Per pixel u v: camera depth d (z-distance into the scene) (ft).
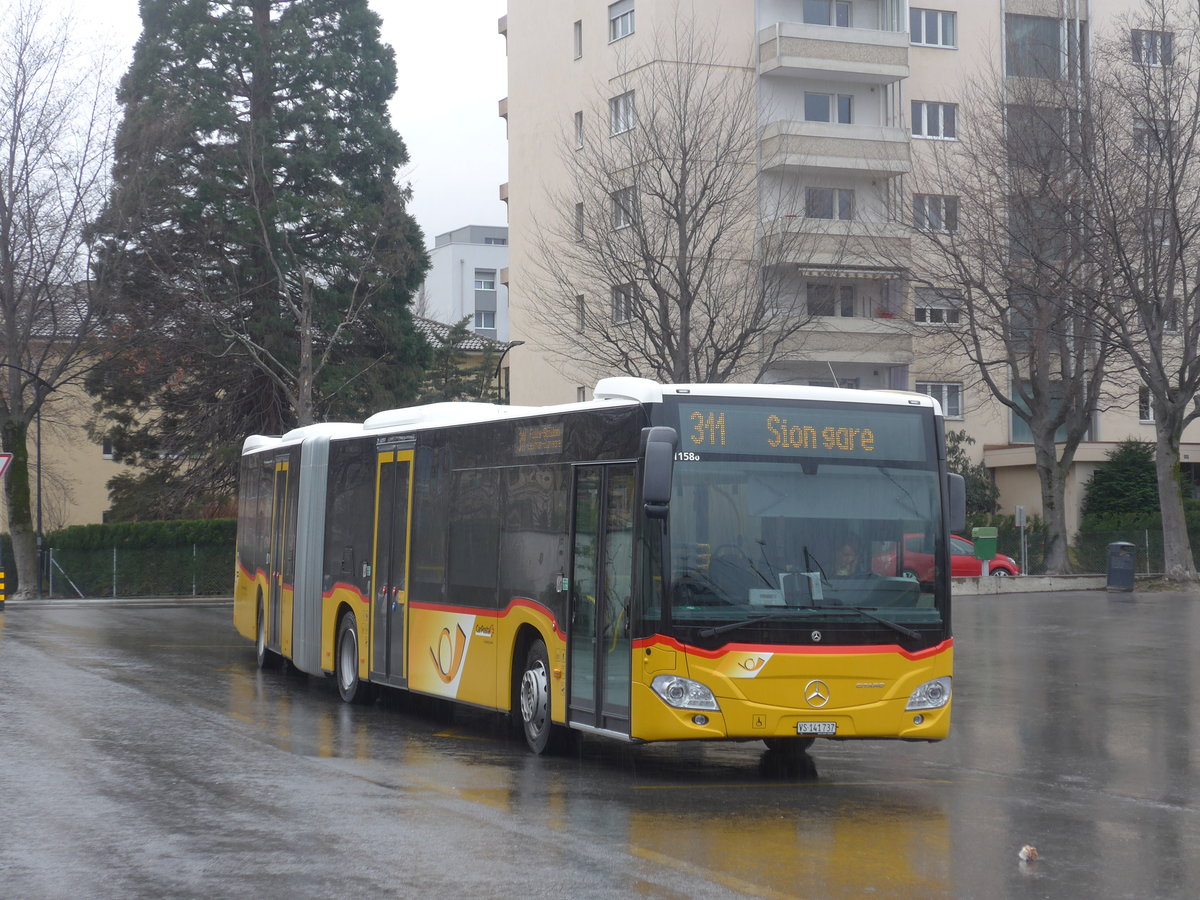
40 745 41.57
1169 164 109.40
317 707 54.03
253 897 23.71
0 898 23.53
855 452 38.04
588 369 146.20
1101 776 41.16
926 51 172.35
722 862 27.12
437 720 51.11
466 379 239.30
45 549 158.71
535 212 182.60
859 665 36.63
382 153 154.20
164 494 160.45
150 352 149.59
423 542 50.01
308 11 151.53
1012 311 137.18
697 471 36.86
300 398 136.46
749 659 35.96
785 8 164.66
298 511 63.00
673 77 132.67
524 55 184.03
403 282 155.43
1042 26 177.17
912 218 137.69
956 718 53.62
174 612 122.31
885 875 26.40
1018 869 27.22
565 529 40.73
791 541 37.01
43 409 173.27
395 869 25.86
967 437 169.17
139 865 26.03
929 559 38.04
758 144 136.56
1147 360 131.95
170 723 47.26
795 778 39.40
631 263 115.96
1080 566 156.97
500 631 44.14
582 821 31.14
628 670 37.04
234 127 147.13
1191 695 59.88
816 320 142.00
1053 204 115.65
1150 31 117.60
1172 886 26.08
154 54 147.02
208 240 144.97
